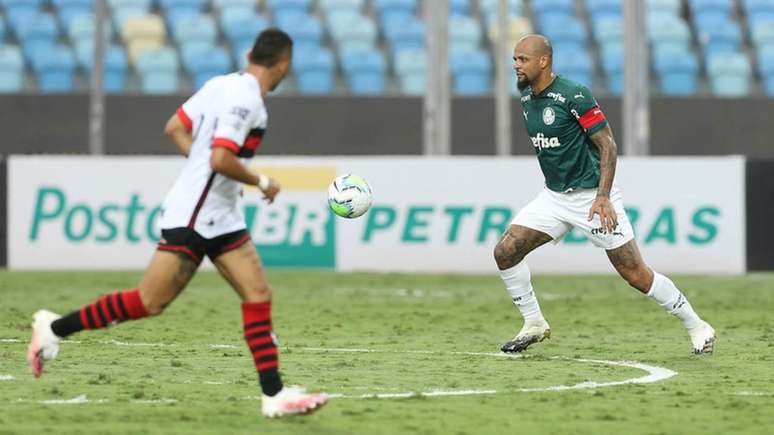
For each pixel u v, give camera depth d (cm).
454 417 2486
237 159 2377
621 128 8000
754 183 7050
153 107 7844
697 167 7019
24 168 7062
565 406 2639
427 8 7256
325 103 7888
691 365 3381
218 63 9600
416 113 7900
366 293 5912
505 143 7288
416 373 3186
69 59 9588
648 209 7000
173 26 10156
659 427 2386
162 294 2466
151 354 3550
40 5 10106
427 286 6312
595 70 9956
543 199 3572
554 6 10338
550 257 7088
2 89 9325
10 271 6988
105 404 2619
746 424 2425
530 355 3606
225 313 4888
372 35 10056
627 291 6091
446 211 7056
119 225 7069
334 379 3064
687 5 10475
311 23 10050
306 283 6419
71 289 5984
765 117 8038
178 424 2378
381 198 7075
